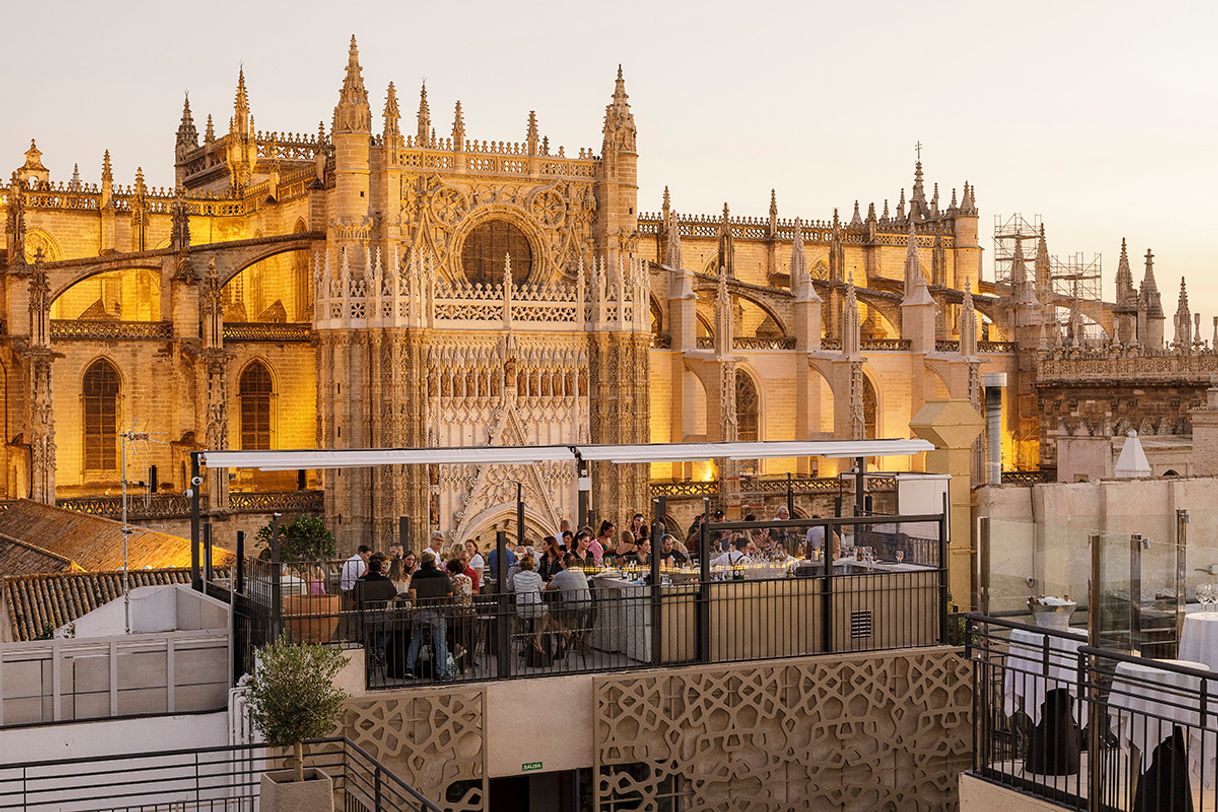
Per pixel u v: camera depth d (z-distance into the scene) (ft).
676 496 331.36
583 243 322.14
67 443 305.94
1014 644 84.99
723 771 110.42
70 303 339.98
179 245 310.04
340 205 301.22
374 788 86.07
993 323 396.37
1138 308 430.20
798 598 116.67
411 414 296.51
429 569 110.63
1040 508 142.92
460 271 310.45
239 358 316.19
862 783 114.73
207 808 110.52
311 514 304.09
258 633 106.73
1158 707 79.77
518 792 121.90
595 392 316.40
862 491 142.41
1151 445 250.98
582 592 112.47
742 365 356.59
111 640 112.27
